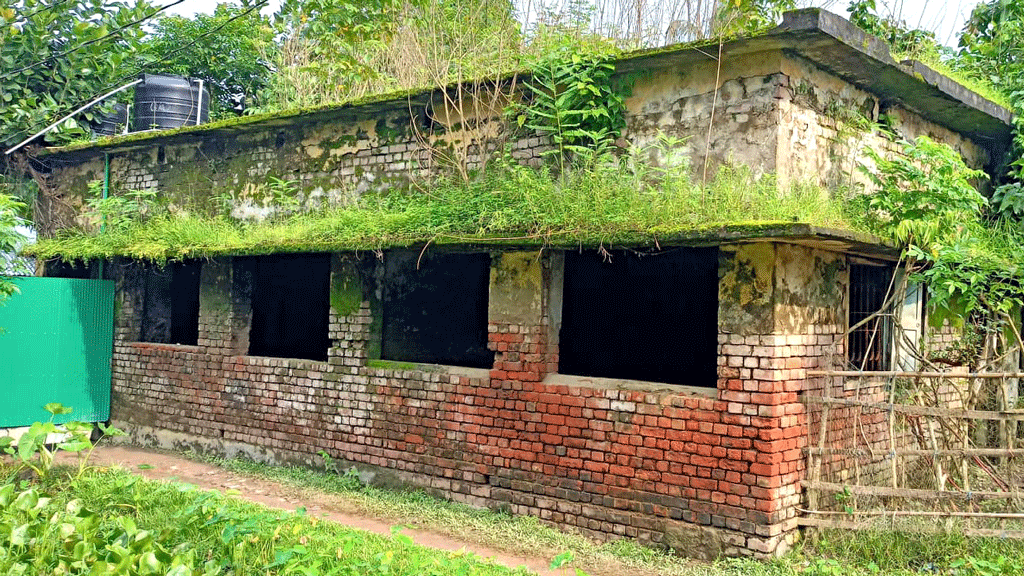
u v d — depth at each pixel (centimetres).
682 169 722
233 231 985
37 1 1141
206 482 888
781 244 647
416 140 916
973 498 662
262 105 1633
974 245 745
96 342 1108
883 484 772
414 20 942
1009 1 1120
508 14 967
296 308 988
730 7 785
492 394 786
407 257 901
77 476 816
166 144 1139
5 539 567
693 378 707
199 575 523
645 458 693
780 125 681
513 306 779
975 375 652
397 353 898
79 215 1232
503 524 741
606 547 684
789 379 655
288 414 945
